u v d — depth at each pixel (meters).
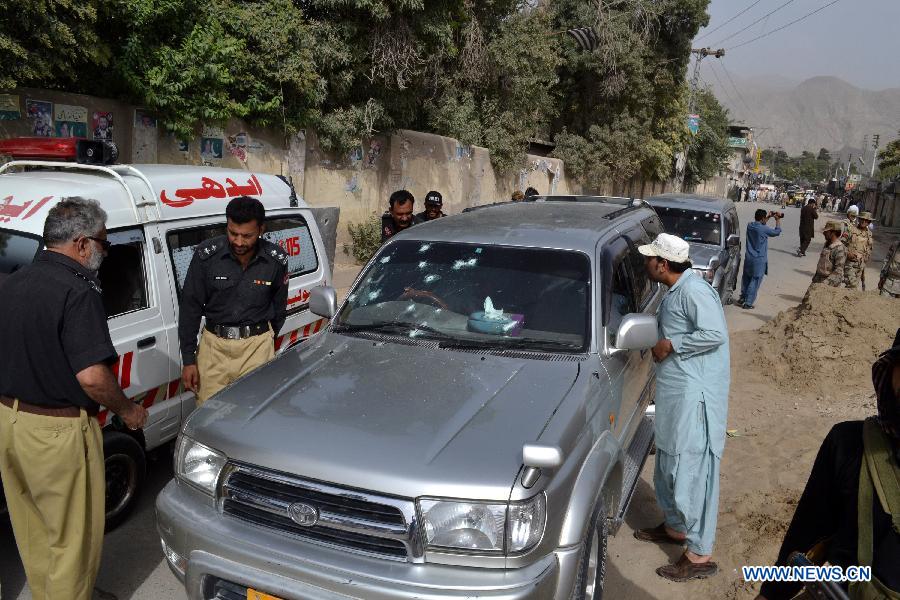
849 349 7.33
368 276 4.16
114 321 3.85
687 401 3.65
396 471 2.53
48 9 6.53
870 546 1.61
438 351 3.53
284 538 2.65
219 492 2.80
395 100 13.04
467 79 16.08
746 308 11.88
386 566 2.49
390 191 13.88
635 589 3.71
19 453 2.95
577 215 4.73
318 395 3.06
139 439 4.14
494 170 18.33
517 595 2.39
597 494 2.84
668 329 3.73
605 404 3.31
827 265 11.17
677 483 3.68
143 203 4.13
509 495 2.46
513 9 16.33
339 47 11.02
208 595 2.78
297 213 5.45
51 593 3.05
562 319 3.64
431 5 12.05
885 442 1.62
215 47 8.67
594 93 24.59
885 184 48.19
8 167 4.56
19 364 2.90
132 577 3.63
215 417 2.96
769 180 130.62
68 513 3.04
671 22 25.02
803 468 5.08
